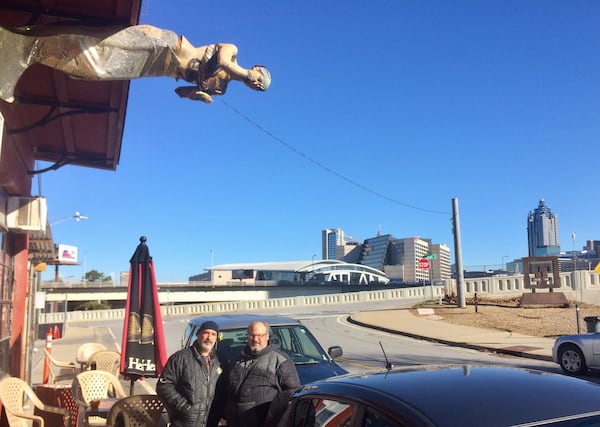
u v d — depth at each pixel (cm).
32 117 886
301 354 690
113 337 2628
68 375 1357
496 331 2112
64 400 718
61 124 905
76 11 590
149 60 623
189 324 778
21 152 930
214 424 498
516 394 253
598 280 3503
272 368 489
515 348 1644
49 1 579
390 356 1549
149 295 682
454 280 3938
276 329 716
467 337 1938
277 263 15750
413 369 328
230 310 4759
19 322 1067
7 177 860
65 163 1059
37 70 705
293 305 4666
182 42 630
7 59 566
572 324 2208
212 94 684
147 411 560
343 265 15775
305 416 333
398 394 264
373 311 3189
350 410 284
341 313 3356
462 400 246
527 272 3081
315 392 329
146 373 666
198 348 489
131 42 605
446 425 223
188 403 476
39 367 1552
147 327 674
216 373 500
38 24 602
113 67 614
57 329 2495
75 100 799
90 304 9331
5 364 952
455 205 3172
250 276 14025
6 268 983
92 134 939
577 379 293
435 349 1725
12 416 586
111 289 8306
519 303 3070
